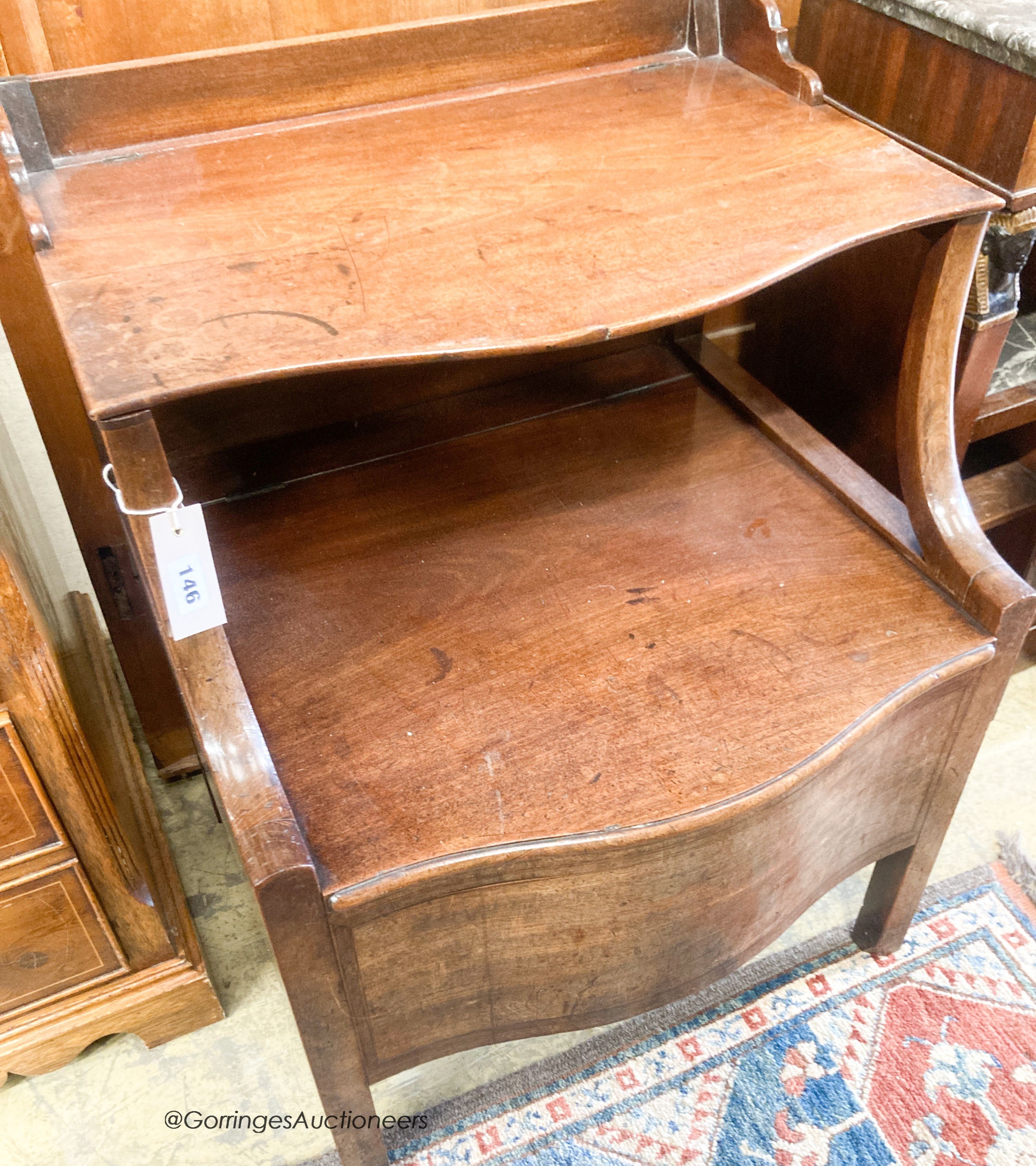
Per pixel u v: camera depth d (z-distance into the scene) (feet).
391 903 2.77
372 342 2.48
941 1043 4.03
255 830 2.58
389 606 3.45
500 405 4.29
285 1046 4.14
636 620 3.40
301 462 4.02
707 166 3.18
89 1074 4.07
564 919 3.13
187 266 2.72
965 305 3.25
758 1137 3.77
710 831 2.96
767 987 4.22
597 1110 3.86
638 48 3.79
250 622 3.40
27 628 2.96
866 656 3.26
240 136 3.34
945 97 3.83
